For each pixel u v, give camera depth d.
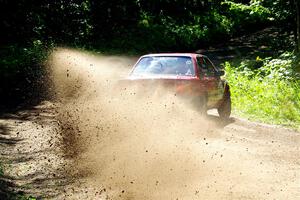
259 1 24.27
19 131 11.00
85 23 32.09
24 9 27.73
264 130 12.30
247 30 47.47
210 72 12.52
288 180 7.69
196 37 38.91
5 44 25.56
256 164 8.61
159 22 40.84
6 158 8.45
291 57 20.22
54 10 30.36
